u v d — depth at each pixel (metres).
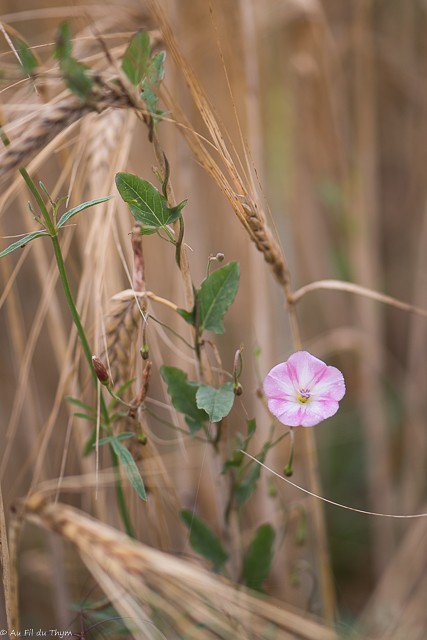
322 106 0.78
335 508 0.75
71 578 0.65
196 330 0.53
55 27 0.66
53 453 0.68
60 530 0.56
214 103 0.69
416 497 0.74
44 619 0.67
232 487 0.56
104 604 0.58
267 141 0.72
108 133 0.56
